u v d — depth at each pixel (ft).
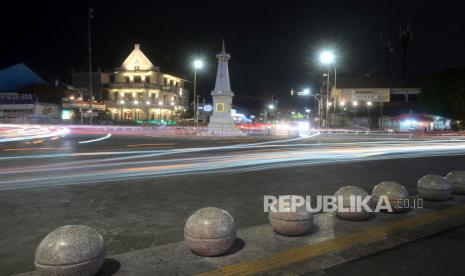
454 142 99.50
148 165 43.68
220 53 121.70
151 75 240.53
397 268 13.61
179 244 15.29
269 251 14.64
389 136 138.00
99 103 225.15
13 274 13.64
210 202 25.00
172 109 252.83
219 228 13.89
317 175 36.96
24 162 45.85
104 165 43.42
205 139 99.96
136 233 18.33
